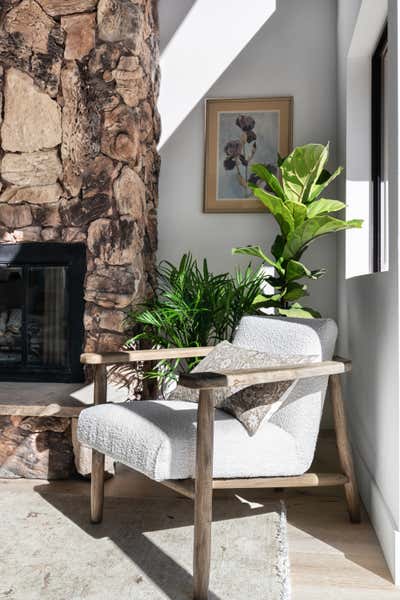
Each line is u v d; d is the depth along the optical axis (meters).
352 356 2.88
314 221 2.80
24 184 3.01
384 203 3.00
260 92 3.65
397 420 1.76
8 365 3.10
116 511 2.20
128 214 2.92
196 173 3.68
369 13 2.55
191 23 3.71
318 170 2.98
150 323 2.86
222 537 1.95
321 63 3.61
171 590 1.60
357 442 2.67
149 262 3.44
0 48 3.03
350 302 2.95
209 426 1.60
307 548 1.92
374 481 2.18
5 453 2.58
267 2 3.67
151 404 2.02
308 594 1.62
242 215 3.63
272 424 1.97
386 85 2.95
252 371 1.66
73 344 3.00
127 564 1.76
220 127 3.66
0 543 1.90
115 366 2.87
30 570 1.72
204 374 1.58
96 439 1.88
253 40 3.67
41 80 3.00
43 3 2.99
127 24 2.92
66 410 2.50
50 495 2.37
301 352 2.06
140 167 3.07
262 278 3.14
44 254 3.02
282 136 3.60
